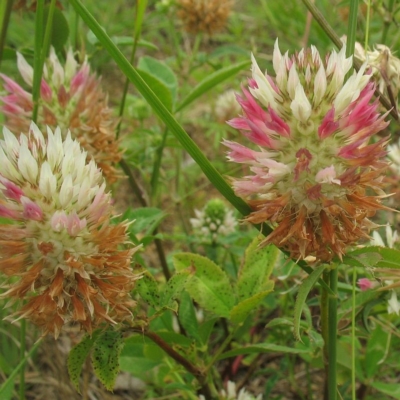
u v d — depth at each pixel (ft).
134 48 0.79
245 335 0.90
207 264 0.64
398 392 0.69
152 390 0.87
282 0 1.51
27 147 0.47
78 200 0.48
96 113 0.73
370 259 0.50
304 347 0.61
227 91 1.36
